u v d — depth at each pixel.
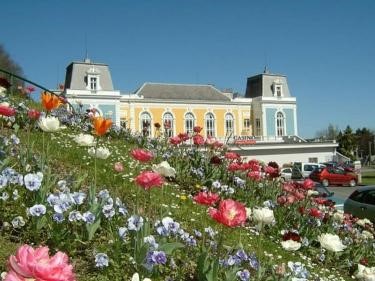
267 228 8.70
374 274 5.17
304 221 8.98
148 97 76.25
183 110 77.50
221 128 80.00
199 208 7.70
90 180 7.33
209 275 4.32
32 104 13.38
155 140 13.62
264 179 10.20
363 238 9.81
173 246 4.60
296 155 68.06
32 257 1.64
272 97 81.75
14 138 6.28
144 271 4.38
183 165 10.30
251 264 5.07
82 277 4.20
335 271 8.48
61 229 4.58
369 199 15.37
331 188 46.09
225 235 6.51
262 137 74.06
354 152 117.62
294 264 5.07
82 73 72.25
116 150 10.90
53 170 7.15
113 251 4.55
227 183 10.16
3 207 4.79
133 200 6.80
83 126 13.38
